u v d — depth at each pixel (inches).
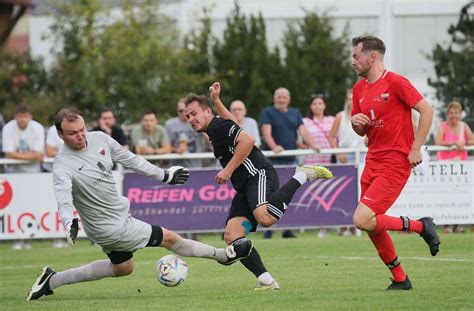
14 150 1182.9
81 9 2052.2
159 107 1859.0
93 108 1851.6
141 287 722.2
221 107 677.9
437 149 1171.9
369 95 631.8
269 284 662.5
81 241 1269.7
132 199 1154.7
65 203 605.3
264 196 643.5
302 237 1154.0
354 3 2014.0
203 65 1945.1
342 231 1178.6
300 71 1793.8
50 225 1164.5
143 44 1955.0
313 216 1154.7
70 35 1982.0
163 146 1188.5
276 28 2073.1
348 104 1190.3
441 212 1150.3
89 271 657.6
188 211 1155.9
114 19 2169.0
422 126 613.9
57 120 616.4
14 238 1162.0
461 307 547.2
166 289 700.7
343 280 706.2
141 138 1189.1
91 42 2021.4
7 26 2343.8
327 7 1974.7
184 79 1897.1
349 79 1831.9
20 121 1183.6
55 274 662.5
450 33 1617.9
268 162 665.0
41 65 1898.4
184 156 1173.7
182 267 649.6
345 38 1860.2
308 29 1871.3
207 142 1210.6
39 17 2529.5
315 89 1785.2
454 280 680.4
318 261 853.8
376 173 631.2
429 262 808.3
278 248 996.6
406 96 618.2
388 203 626.5
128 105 1860.2
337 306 565.0
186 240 650.8
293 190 644.7
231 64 1881.2
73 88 1860.2
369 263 822.5
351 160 1176.8
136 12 2197.3
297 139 1203.2
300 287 670.5
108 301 632.4
